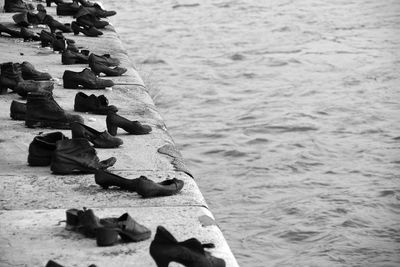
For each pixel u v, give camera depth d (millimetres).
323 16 36031
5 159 8625
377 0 40844
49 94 9867
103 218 6953
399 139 18094
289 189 14867
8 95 11328
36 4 20281
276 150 17188
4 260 6336
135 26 33031
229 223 13320
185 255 6070
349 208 13883
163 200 7613
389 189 14797
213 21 34500
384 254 12164
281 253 12289
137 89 12086
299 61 26719
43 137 8508
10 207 7375
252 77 24375
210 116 19922
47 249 6535
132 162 8703
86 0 19594
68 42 15047
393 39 30844
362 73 25078
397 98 21922
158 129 10008
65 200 7547
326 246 12438
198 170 15945
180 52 27953
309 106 20953
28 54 14328
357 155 16938
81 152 8289
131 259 6371
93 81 11797
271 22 34438
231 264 6371
